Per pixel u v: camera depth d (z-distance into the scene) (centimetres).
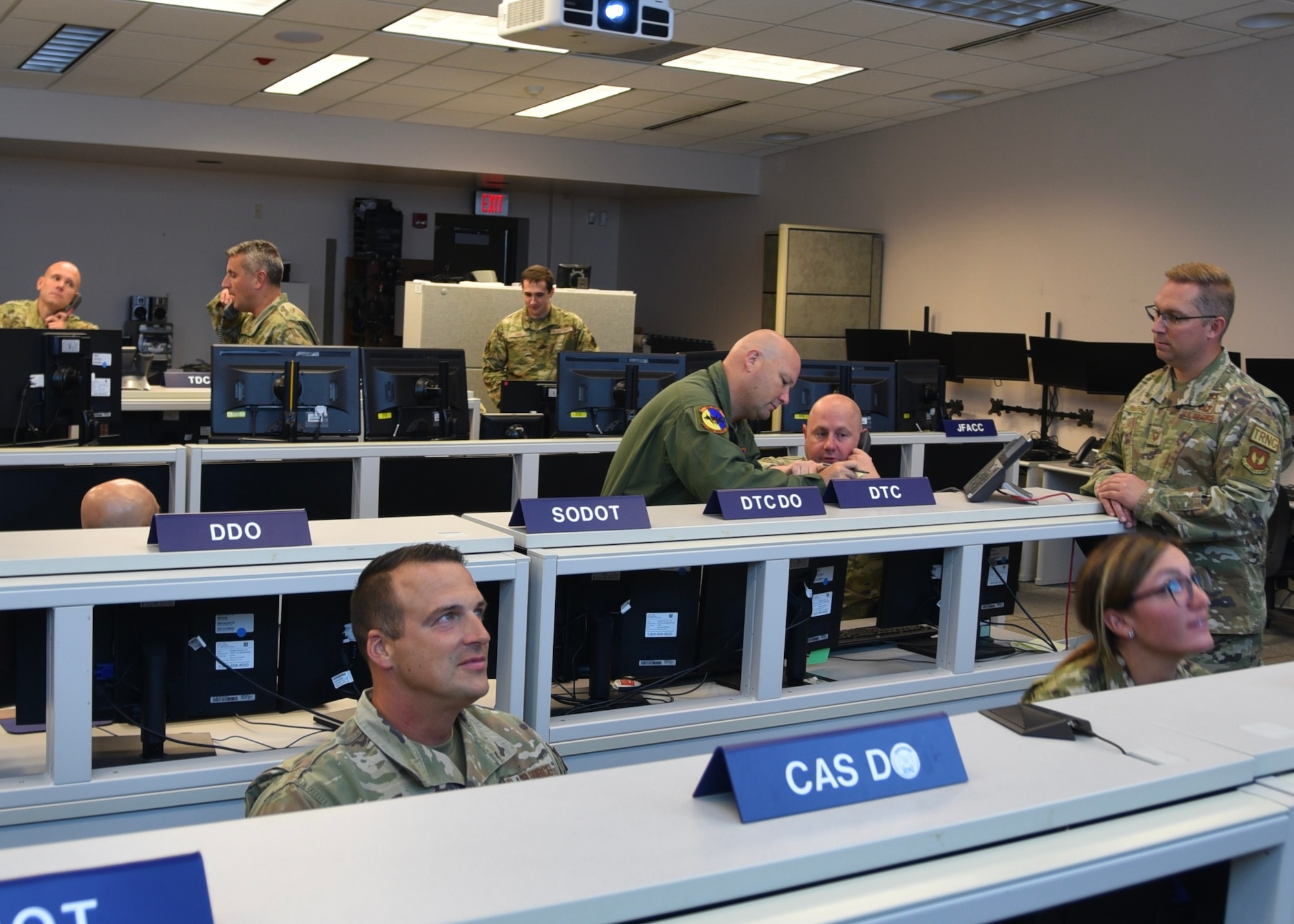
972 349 773
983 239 834
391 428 410
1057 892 82
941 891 77
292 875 71
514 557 190
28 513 332
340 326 1149
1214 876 100
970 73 725
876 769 88
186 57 739
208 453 338
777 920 72
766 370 263
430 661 143
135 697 184
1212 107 659
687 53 694
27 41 704
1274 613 558
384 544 187
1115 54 663
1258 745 102
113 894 62
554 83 794
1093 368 662
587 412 463
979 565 240
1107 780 92
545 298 665
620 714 204
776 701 217
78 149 920
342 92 847
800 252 908
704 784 85
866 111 859
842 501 243
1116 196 723
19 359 370
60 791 163
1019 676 253
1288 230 619
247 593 172
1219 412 255
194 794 173
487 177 1040
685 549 203
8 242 1012
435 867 73
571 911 69
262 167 1015
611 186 1079
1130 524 260
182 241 1077
